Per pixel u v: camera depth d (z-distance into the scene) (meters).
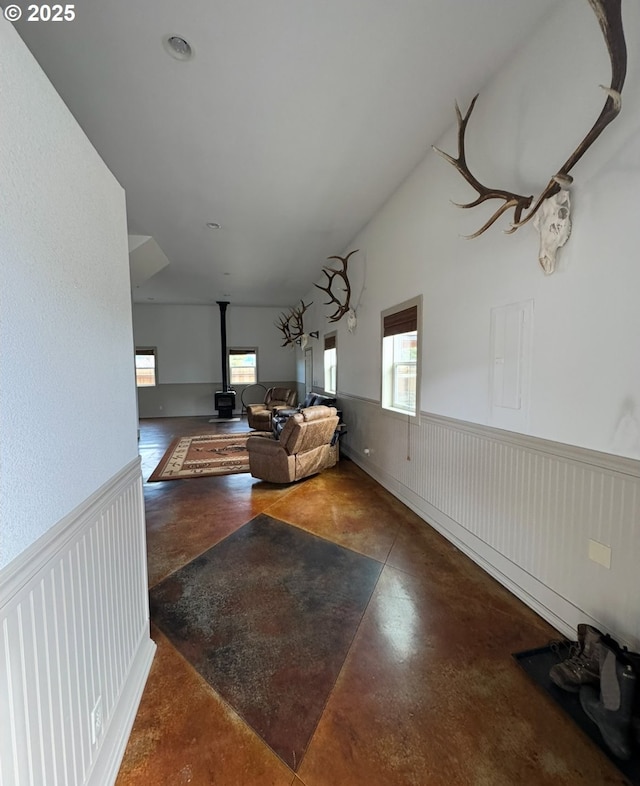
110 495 1.30
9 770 0.74
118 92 2.24
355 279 4.91
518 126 2.04
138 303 9.77
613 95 1.31
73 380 1.05
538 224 1.87
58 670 0.93
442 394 2.88
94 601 1.15
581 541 1.73
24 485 0.81
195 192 3.56
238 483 4.27
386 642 1.78
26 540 0.81
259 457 4.20
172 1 1.67
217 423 8.88
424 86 2.24
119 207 1.46
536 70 1.90
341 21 1.79
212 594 2.18
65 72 2.07
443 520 2.91
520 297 2.08
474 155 2.42
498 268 2.24
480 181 2.38
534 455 2.00
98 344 1.23
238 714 1.40
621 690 1.26
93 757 1.09
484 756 1.24
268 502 3.65
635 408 1.50
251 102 2.34
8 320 0.76
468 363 2.55
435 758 1.24
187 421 9.21
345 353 5.46
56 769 0.90
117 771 1.18
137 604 1.58
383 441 4.10
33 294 0.86
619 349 1.55
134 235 4.72
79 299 1.10
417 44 1.94
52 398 0.93
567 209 1.73
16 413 0.78
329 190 3.55
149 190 3.50
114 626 1.31
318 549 2.71
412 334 3.64
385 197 3.73
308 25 1.81
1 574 0.72
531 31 1.89
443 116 2.51
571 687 1.45
